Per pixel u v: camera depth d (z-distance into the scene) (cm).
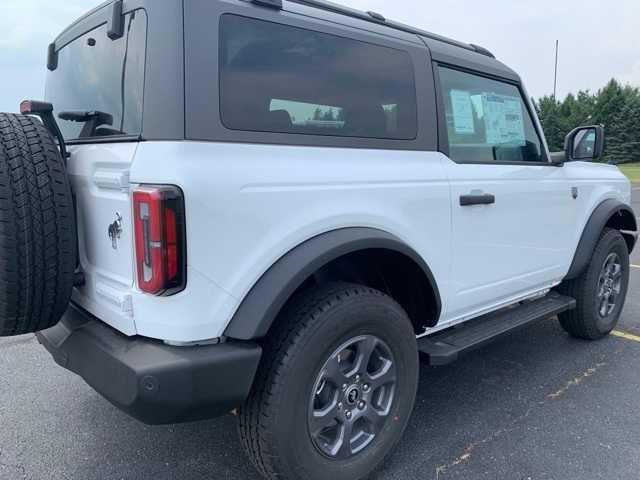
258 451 219
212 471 270
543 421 315
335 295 231
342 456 239
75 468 272
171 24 197
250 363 206
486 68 335
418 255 265
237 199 202
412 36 295
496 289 334
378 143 262
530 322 351
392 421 258
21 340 454
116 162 205
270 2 226
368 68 262
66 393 354
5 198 198
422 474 264
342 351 236
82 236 239
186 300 195
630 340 452
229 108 208
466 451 284
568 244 396
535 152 373
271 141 219
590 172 421
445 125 298
